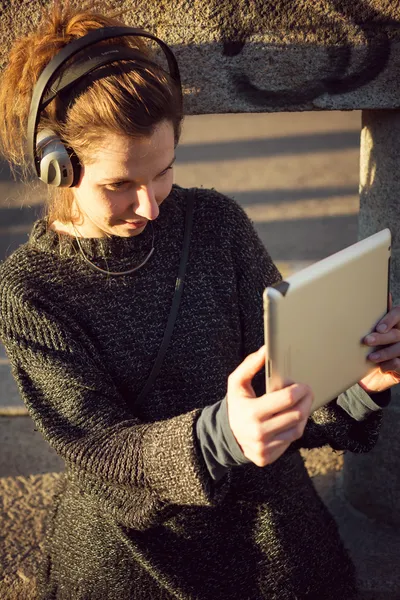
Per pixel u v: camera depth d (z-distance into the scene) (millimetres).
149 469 1238
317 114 6988
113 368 1422
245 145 6301
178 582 1494
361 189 2070
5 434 2920
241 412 1081
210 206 1511
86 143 1218
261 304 1532
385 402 1455
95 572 1539
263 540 1530
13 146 1405
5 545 2346
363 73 1756
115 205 1278
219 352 1479
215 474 1194
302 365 1163
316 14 1701
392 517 2338
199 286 1469
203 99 1772
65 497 1585
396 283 2039
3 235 4754
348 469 2404
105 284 1415
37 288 1389
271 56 1735
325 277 1162
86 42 1220
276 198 5312
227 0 1687
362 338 1306
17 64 1336
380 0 1688
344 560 1708
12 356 1381
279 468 1573
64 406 1352
